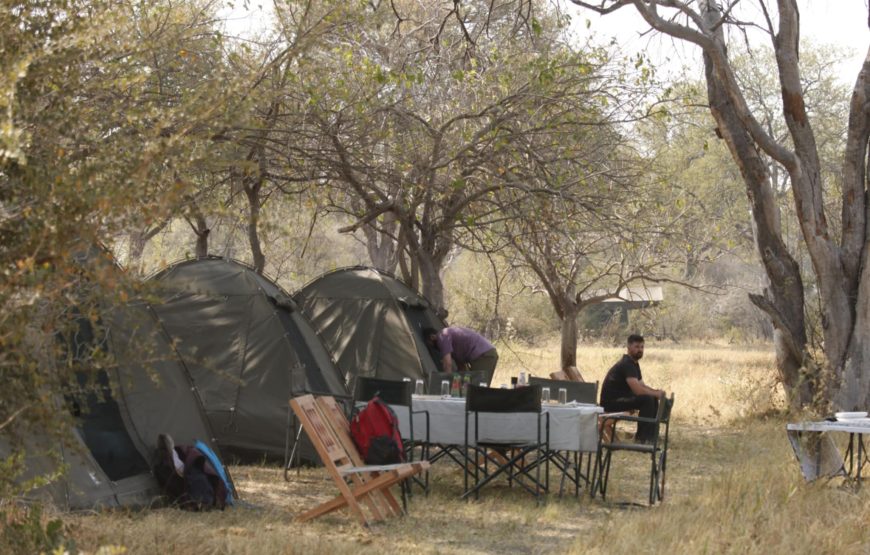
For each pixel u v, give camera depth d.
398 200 14.17
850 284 15.29
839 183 23.64
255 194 12.85
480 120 14.04
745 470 9.67
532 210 13.47
